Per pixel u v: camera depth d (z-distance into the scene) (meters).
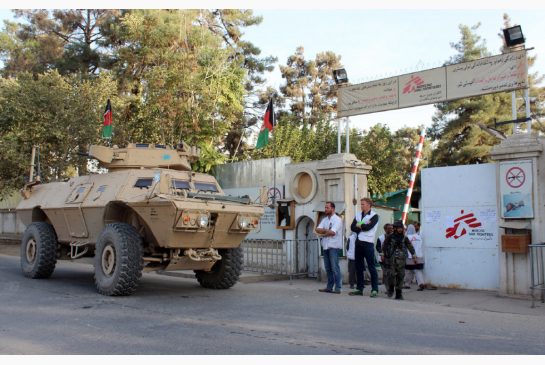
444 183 11.30
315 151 23.59
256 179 16.11
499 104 30.39
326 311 7.91
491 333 6.47
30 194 12.87
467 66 11.04
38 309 7.85
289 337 6.16
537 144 9.59
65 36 33.34
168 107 20.16
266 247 13.10
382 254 10.00
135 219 9.86
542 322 7.23
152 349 5.60
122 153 11.00
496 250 10.58
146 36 23.19
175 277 12.56
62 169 19.19
